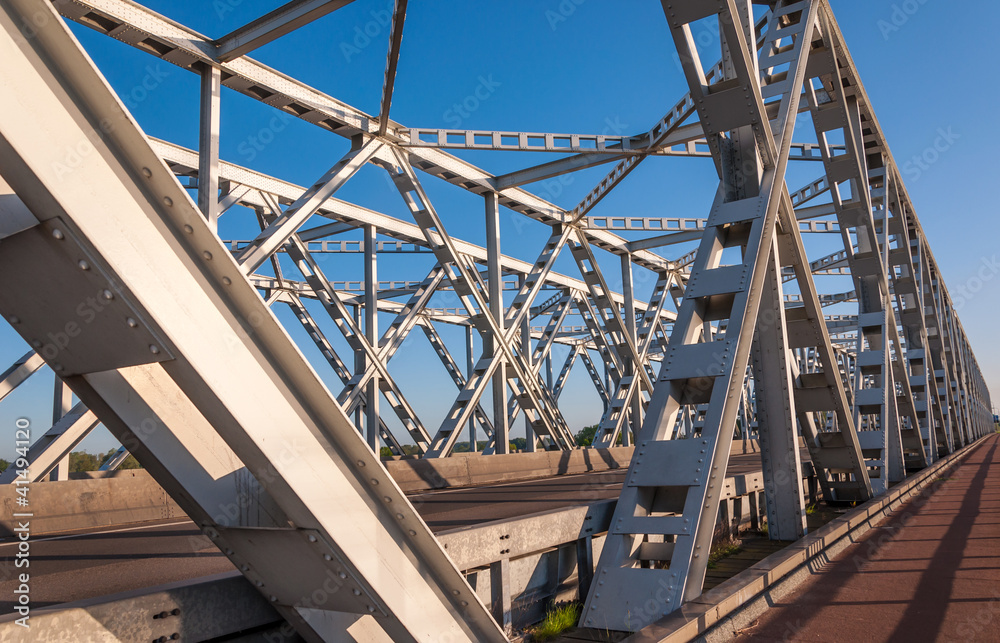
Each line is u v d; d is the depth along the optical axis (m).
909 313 22.53
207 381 2.52
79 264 2.27
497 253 19.84
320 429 3.04
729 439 5.95
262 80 12.28
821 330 9.52
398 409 20.59
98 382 2.73
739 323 6.22
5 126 2.00
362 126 14.48
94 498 10.25
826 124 14.03
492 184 19.75
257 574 3.39
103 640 2.78
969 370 50.19
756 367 8.69
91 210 2.22
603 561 5.48
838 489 12.65
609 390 45.38
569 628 5.23
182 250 2.53
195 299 2.55
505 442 19.47
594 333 29.77
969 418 46.00
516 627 5.47
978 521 10.20
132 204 2.37
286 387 2.90
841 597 5.96
